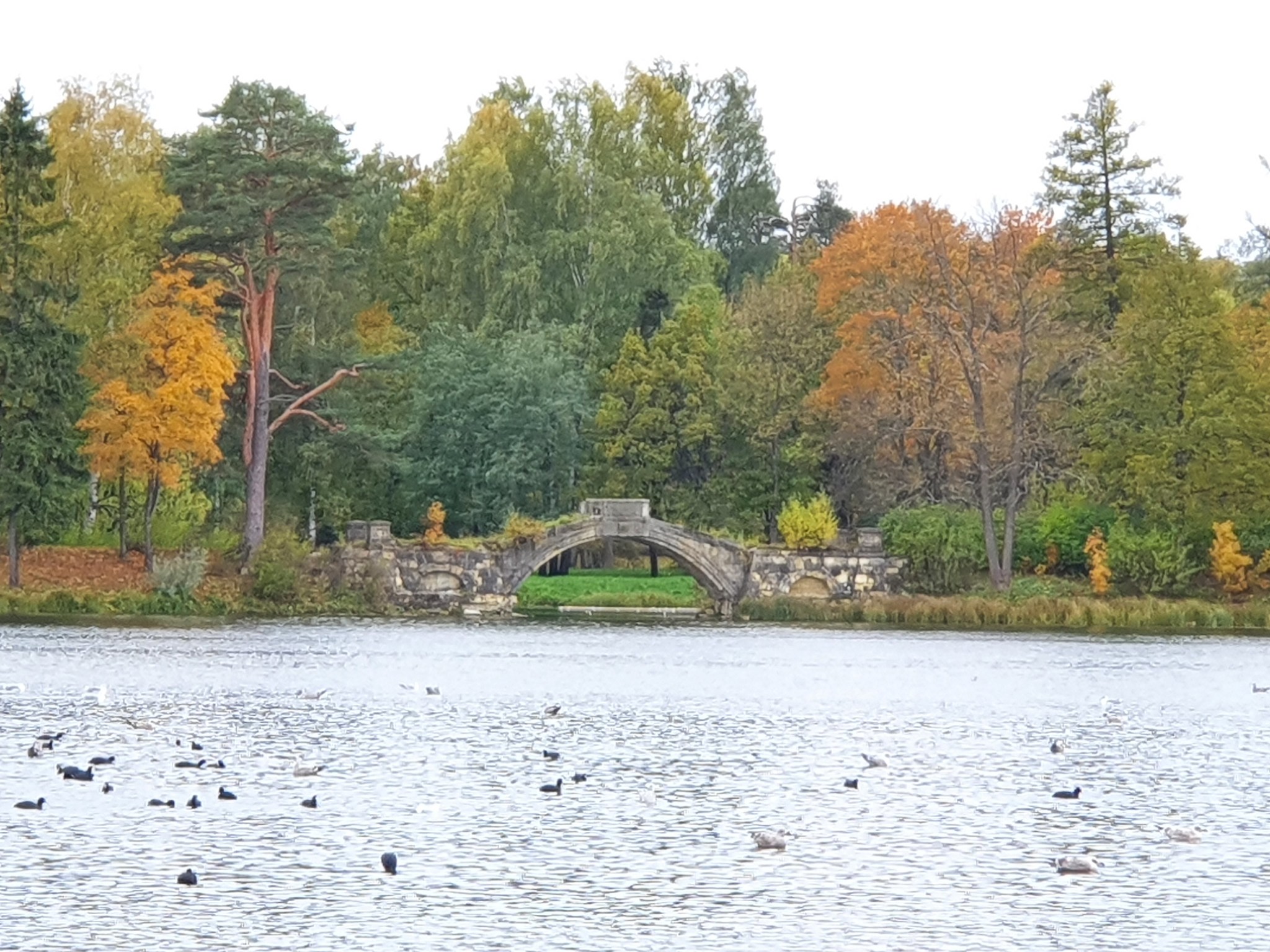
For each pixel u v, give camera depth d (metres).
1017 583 119.50
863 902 37.59
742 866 40.34
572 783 49.72
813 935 35.25
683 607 127.56
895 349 124.31
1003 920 36.38
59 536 117.25
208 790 47.62
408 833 42.81
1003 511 126.38
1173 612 113.31
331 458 122.25
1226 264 178.38
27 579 111.12
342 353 124.62
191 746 55.28
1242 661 90.44
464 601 116.44
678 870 39.88
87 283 118.69
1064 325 125.69
